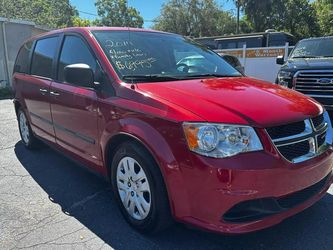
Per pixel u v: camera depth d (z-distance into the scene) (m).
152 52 3.94
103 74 3.54
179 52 4.20
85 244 3.10
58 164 5.11
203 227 2.73
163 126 2.85
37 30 16.81
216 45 19.25
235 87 3.35
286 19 31.08
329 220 3.44
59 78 4.36
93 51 3.76
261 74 16.23
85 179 4.55
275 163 2.68
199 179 2.67
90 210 3.71
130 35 4.09
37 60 5.12
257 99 3.04
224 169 2.58
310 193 3.12
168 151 2.80
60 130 4.36
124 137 3.24
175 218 2.90
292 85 7.45
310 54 8.64
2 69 15.08
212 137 2.65
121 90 3.31
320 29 31.11
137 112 3.07
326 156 3.14
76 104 3.87
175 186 2.79
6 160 5.32
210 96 3.02
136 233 3.26
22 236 3.23
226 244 3.08
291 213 2.89
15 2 26.00
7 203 3.89
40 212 3.68
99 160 3.69
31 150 5.75
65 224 3.43
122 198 3.41
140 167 3.10
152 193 3.00
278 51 15.57
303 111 3.04
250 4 31.03
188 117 2.73
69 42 4.29
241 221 2.69
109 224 3.42
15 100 5.79
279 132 2.79
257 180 2.62
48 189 4.26
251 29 34.81
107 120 3.39
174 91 3.11
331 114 7.13
